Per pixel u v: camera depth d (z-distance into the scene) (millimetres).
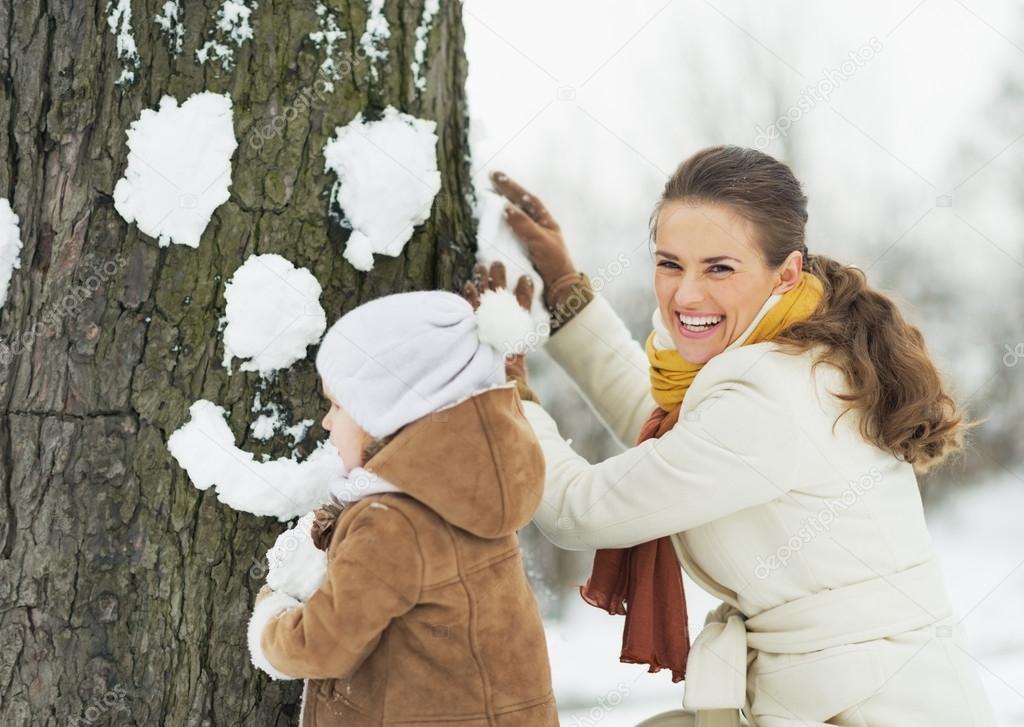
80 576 1598
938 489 4824
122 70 1562
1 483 1592
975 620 3752
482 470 1394
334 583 1361
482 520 1396
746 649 1622
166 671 1617
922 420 1563
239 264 1602
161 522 1598
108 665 1608
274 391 1630
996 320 5238
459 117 1914
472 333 1460
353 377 1418
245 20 1587
